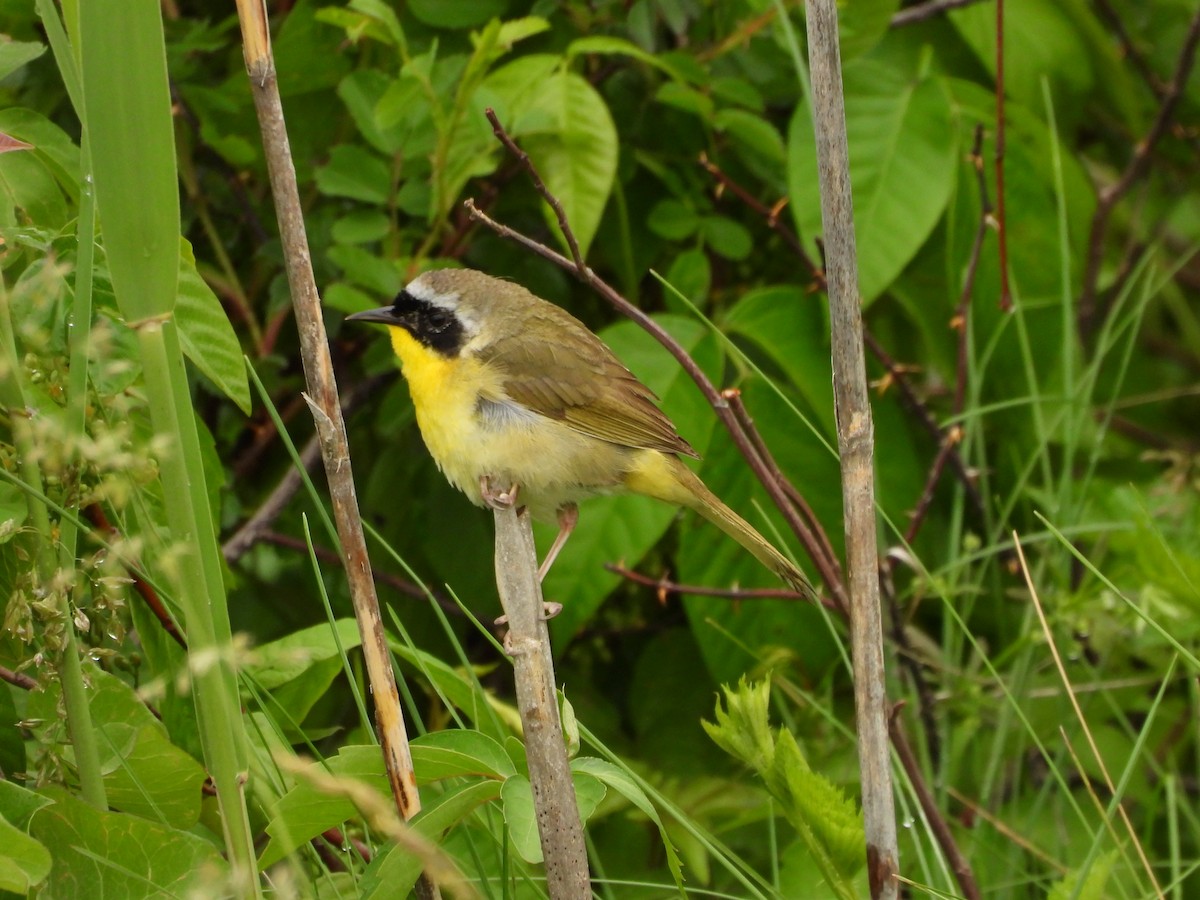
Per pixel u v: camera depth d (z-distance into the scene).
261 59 5.53
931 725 9.33
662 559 11.38
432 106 9.02
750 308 9.82
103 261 5.95
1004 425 11.27
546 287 10.55
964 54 11.27
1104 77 12.10
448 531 10.41
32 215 6.47
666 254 10.85
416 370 8.73
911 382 11.76
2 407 5.83
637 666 10.79
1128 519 10.32
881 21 9.87
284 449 10.85
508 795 5.43
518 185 10.20
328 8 9.12
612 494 8.95
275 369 10.38
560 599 9.36
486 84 9.43
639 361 9.63
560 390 8.62
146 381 4.89
